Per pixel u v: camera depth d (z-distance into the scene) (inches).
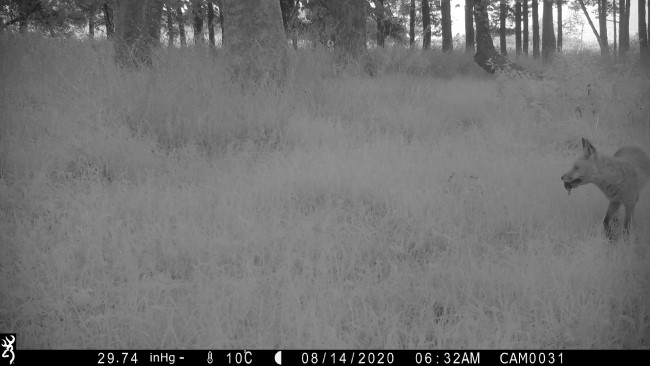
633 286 155.9
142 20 497.7
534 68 829.2
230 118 320.2
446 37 1117.1
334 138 310.2
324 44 542.3
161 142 300.2
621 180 190.2
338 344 128.7
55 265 165.5
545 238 190.2
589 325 138.0
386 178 239.1
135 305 143.0
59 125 289.6
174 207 211.2
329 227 195.0
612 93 385.4
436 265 167.6
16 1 739.4
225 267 171.6
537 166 267.3
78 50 457.7
